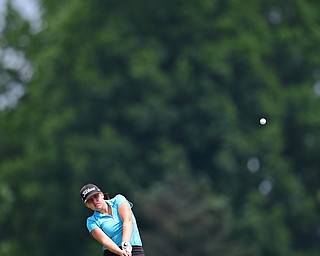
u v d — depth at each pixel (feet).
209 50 499.10
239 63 506.89
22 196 485.56
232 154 490.90
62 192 484.74
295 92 525.75
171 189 450.71
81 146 482.28
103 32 503.61
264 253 495.41
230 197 492.95
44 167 489.67
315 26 542.98
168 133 490.08
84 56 502.79
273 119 506.48
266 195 521.65
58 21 521.65
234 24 513.86
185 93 492.54
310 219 516.32
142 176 479.00
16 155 528.22
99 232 134.51
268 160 499.51
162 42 506.48
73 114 493.77
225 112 490.08
